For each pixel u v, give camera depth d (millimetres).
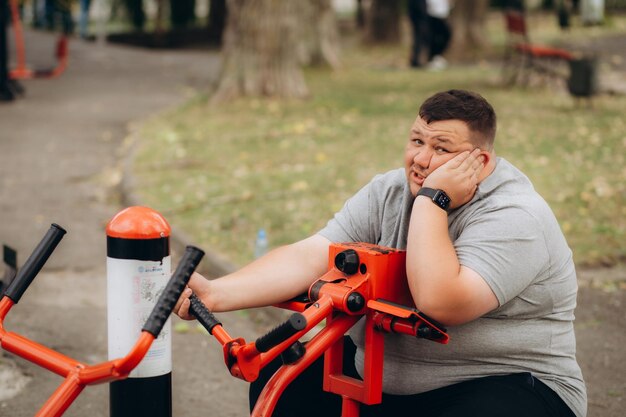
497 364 2744
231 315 5574
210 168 9250
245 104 13258
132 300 2508
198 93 15750
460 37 21578
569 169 8844
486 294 2568
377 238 3023
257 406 2551
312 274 2998
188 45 26781
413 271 2562
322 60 18922
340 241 3033
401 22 24328
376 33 24188
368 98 14289
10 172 9500
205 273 6266
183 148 10234
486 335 2709
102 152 10641
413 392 2807
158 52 23922
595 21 26047
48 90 15688
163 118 12461
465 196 2664
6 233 7270
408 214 2836
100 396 4504
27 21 34531
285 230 7047
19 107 13711
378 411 2883
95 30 31375
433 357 2762
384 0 24047
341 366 2775
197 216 7496
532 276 2648
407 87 15898
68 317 5535
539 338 2740
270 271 2963
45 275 6316
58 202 8336
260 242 6227
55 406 2277
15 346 2416
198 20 36781
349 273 2629
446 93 2723
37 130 11906
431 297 2521
